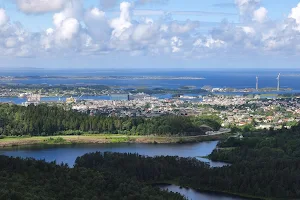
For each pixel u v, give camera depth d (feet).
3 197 589.73
